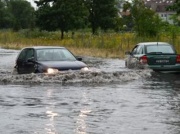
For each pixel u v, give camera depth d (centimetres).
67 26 6644
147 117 1141
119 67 2634
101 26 8406
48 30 6800
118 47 4147
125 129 1005
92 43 4716
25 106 1314
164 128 1013
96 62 3127
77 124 1062
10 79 1919
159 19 4991
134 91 1628
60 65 1941
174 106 1302
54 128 1018
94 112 1212
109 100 1420
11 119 1124
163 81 1948
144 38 4588
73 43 5081
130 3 5188
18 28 10000
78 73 1927
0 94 1562
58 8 6650
